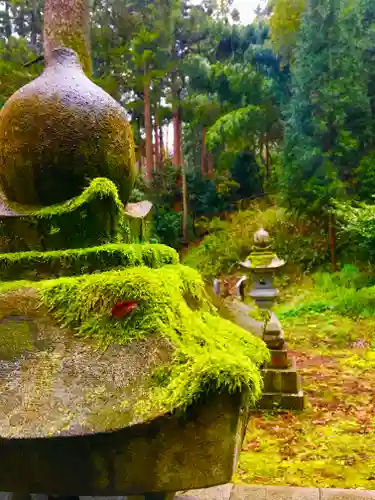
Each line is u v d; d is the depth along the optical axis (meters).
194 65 17.31
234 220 16.69
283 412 5.44
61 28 6.35
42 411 1.65
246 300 5.98
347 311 10.05
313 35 13.34
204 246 15.73
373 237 10.48
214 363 1.59
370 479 3.86
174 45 17.89
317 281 12.29
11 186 2.35
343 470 4.02
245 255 14.78
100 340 1.79
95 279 1.90
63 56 2.47
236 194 19.12
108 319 1.82
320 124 13.25
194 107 17.98
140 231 2.73
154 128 18.77
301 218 14.19
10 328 1.86
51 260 2.11
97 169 2.35
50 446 1.61
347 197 12.78
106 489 1.65
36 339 1.83
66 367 1.75
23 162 2.29
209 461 1.62
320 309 10.35
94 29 14.98
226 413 1.59
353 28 13.38
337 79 13.20
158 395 1.60
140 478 1.63
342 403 5.66
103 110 2.38
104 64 15.91
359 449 4.44
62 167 2.28
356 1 13.59
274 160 18.47
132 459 1.61
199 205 18.78
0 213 2.30
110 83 13.89
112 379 1.69
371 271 11.90
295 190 13.82
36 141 2.27
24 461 1.65
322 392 6.05
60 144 2.27
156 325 1.76
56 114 2.29
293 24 15.21
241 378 1.57
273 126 18.34
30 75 10.09
